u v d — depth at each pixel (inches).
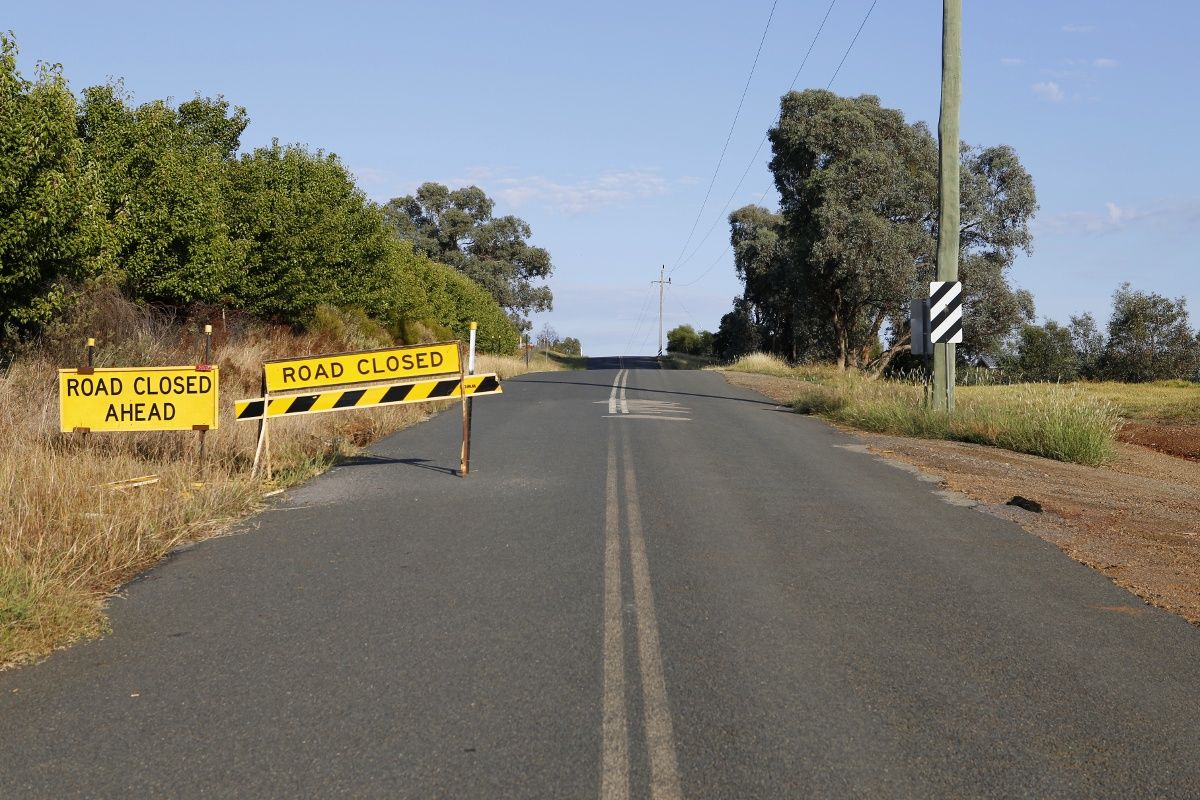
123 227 642.2
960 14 661.9
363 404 436.1
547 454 518.0
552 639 227.0
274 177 952.9
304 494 402.3
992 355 2130.9
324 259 959.0
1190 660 218.8
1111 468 592.4
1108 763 167.0
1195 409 1009.5
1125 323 2021.4
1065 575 291.3
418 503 384.8
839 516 370.0
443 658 214.2
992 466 516.7
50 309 519.5
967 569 295.3
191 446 445.7
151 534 311.3
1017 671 210.2
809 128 1920.5
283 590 265.9
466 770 161.9
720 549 313.9
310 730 177.2
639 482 434.0
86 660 213.0
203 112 1057.5
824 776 160.9
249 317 925.8
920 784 158.6
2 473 338.6
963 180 1920.5
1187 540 351.3
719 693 195.5
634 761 165.5
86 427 415.8
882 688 199.3
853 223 1787.6
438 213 3171.8
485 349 2028.8
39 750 169.3
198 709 186.5
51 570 259.9
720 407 845.2
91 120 702.5
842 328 1957.4
